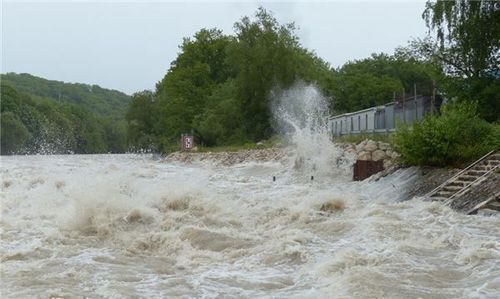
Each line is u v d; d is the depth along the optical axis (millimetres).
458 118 22172
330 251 10414
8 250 10734
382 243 10852
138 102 87500
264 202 16203
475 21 29188
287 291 8141
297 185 24188
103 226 12719
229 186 22359
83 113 116438
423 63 32031
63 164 38500
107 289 8102
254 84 60375
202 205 14930
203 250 11156
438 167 21844
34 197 17031
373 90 80500
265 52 59406
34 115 103938
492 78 29188
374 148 28641
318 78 63406
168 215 13984
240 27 61406
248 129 62500
